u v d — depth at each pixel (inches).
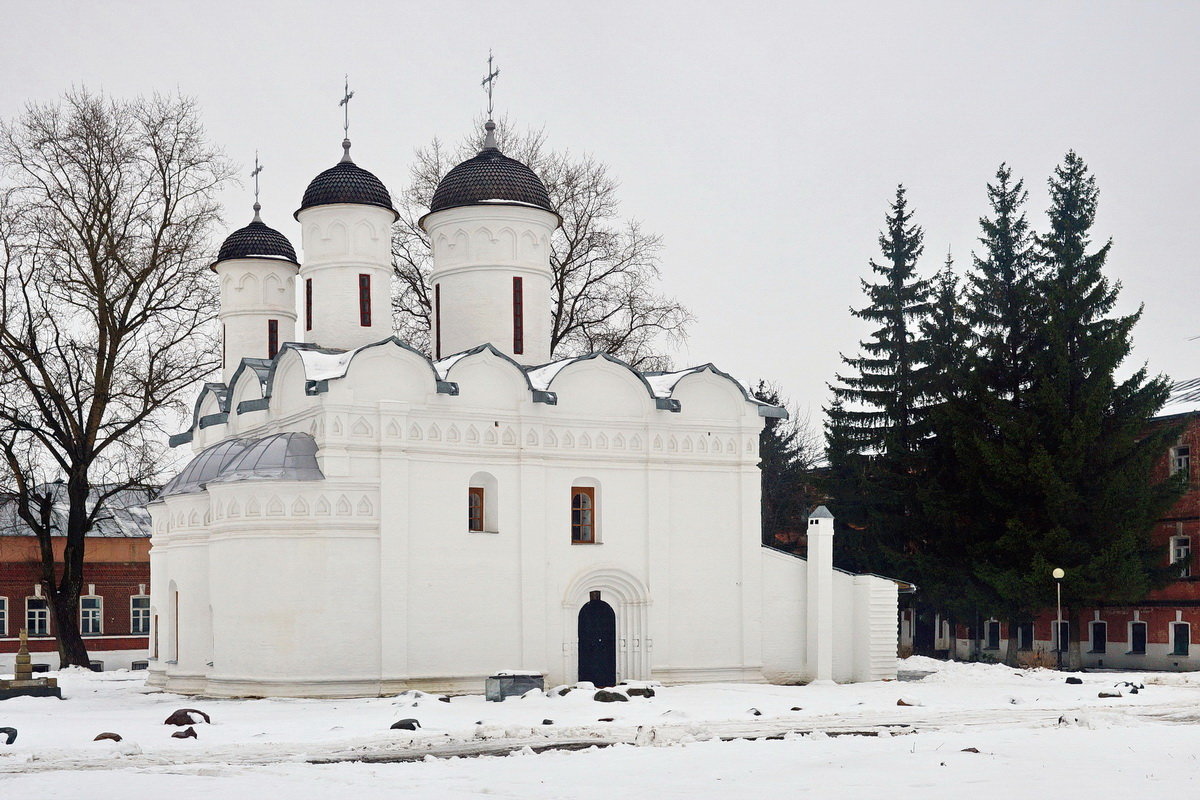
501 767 830.5
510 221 1702.8
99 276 1974.7
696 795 700.7
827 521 1699.1
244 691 1402.6
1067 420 2017.7
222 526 1435.8
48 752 940.6
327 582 1414.9
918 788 706.2
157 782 766.5
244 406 1578.5
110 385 2017.7
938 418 2175.2
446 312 1716.3
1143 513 1994.3
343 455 1435.8
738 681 1652.3
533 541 1541.6
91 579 2610.7
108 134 1994.3
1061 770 766.5
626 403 1624.0
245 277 1849.2
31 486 2062.0
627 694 1343.5
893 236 2389.3
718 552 1659.7
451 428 1507.1
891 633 1720.0
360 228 1664.6
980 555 2117.4
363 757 922.1
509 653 1517.0
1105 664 2219.5
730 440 1684.3
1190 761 805.2
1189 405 2267.5
